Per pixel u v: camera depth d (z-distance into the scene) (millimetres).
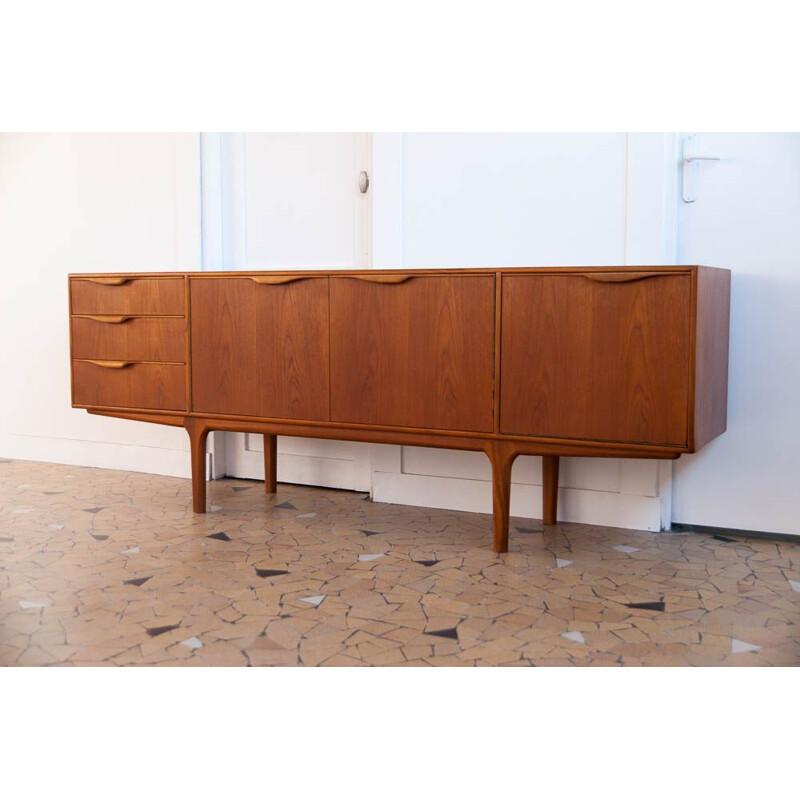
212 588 2537
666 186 3012
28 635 2197
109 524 3230
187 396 3287
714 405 2791
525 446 2760
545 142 3213
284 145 3758
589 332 2627
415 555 2854
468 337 2787
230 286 3158
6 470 4246
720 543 2977
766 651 2102
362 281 2926
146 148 4016
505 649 2115
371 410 2961
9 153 4375
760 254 2936
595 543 2984
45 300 4383
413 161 3438
